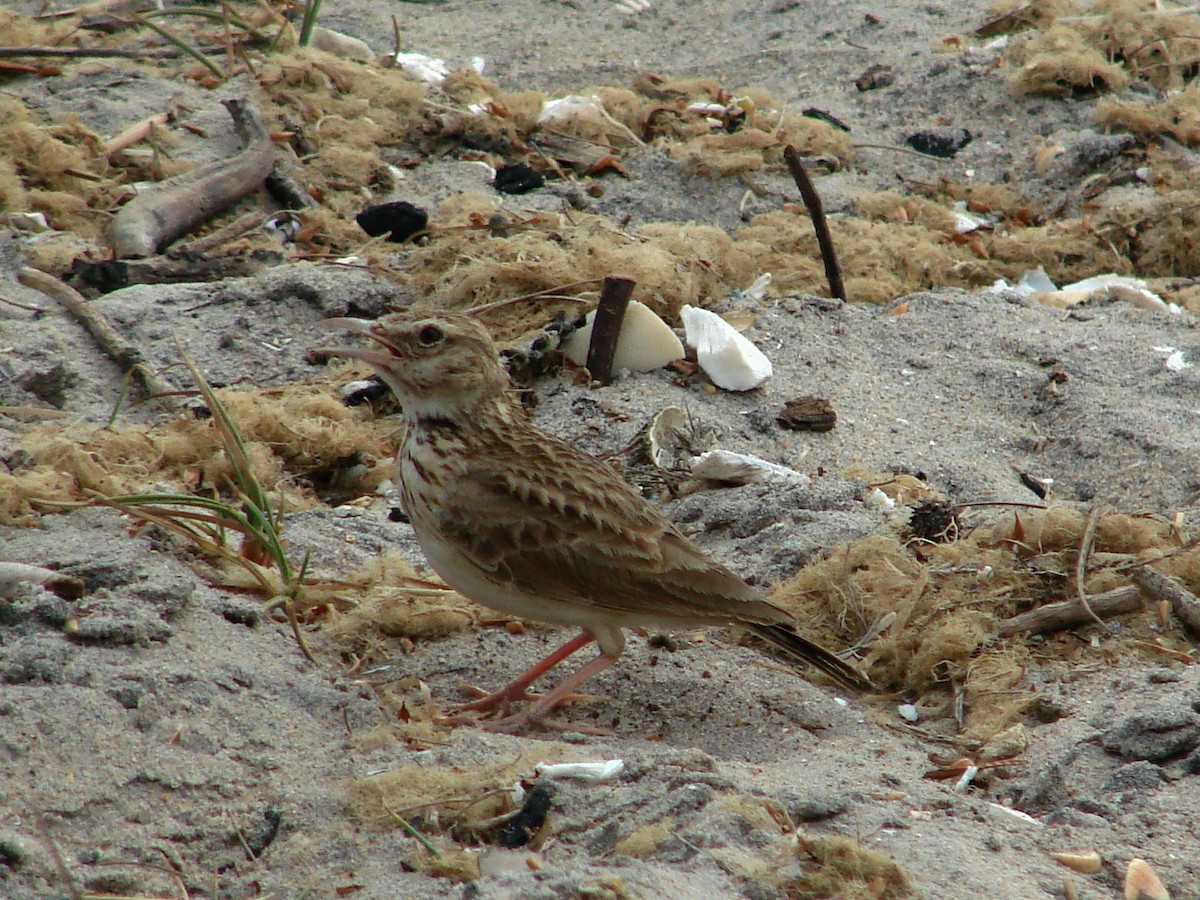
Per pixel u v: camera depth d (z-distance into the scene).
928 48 21.58
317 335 13.23
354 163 16.86
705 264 14.27
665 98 19.94
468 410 8.58
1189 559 9.55
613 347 12.58
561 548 8.29
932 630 9.03
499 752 7.33
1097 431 12.09
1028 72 19.86
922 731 8.43
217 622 8.38
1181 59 20.42
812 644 8.49
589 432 11.81
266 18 20.53
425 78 19.69
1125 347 13.62
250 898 6.26
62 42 19.44
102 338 12.48
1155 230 16.88
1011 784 7.60
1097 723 7.92
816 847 6.36
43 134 15.89
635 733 8.35
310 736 7.39
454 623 9.12
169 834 6.52
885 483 11.13
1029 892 6.36
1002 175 18.64
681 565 8.39
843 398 12.63
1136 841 6.86
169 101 17.73
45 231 14.76
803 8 23.44
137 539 9.05
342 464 11.54
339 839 6.56
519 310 13.34
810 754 7.97
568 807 6.70
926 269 15.86
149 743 7.01
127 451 10.58
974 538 10.00
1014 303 14.70
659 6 23.97
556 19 23.33
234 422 11.26
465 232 15.09
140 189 15.82
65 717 6.98
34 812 6.45
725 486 11.16
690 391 12.53
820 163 18.38
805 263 15.32
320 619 8.96
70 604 8.01
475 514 8.34
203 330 13.12
